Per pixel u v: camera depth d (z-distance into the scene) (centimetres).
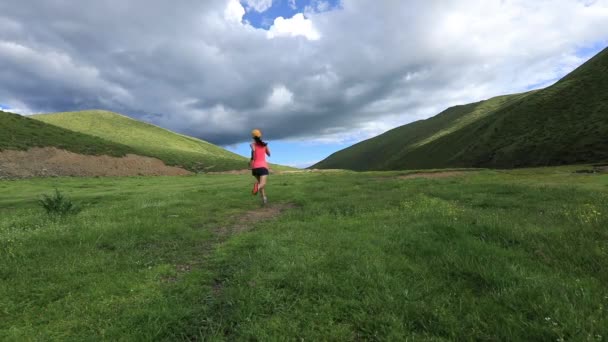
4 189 3209
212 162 9800
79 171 5766
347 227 778
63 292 461
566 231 624
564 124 8306
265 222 921
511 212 898
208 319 389
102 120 17288
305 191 1636
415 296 408
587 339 303
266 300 420
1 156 5028
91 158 6425
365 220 843
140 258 607
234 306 411
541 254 530
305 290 439
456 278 461
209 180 4434
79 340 350
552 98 10138
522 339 320
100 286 472
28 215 1102
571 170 3039
